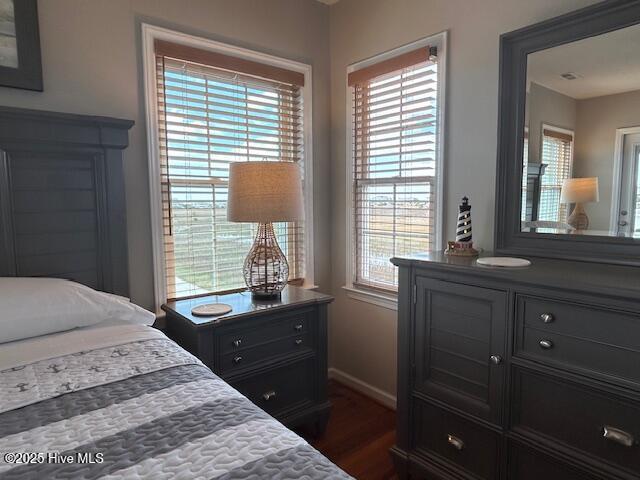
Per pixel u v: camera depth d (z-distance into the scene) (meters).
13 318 1.34
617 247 1.57
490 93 1.96
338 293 2.84
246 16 2.35
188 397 1.05
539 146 1.76
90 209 1.84
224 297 2.19
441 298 1.69
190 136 2.22
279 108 2.58
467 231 1.90
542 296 1.36
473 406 1.60
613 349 1.23
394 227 2.47
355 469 1.98
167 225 2.16
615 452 1.25
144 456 0.80
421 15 2.22
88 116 1.77
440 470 1.72
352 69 2.62
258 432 0.90
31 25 1.72
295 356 2.10
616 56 1.54
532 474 1.45
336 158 2.77
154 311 2.11
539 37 1.73
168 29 2.08
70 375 1.15
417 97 2.30
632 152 1.52
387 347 2.54
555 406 1.38
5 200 1.65
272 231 2.20
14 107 1.65
